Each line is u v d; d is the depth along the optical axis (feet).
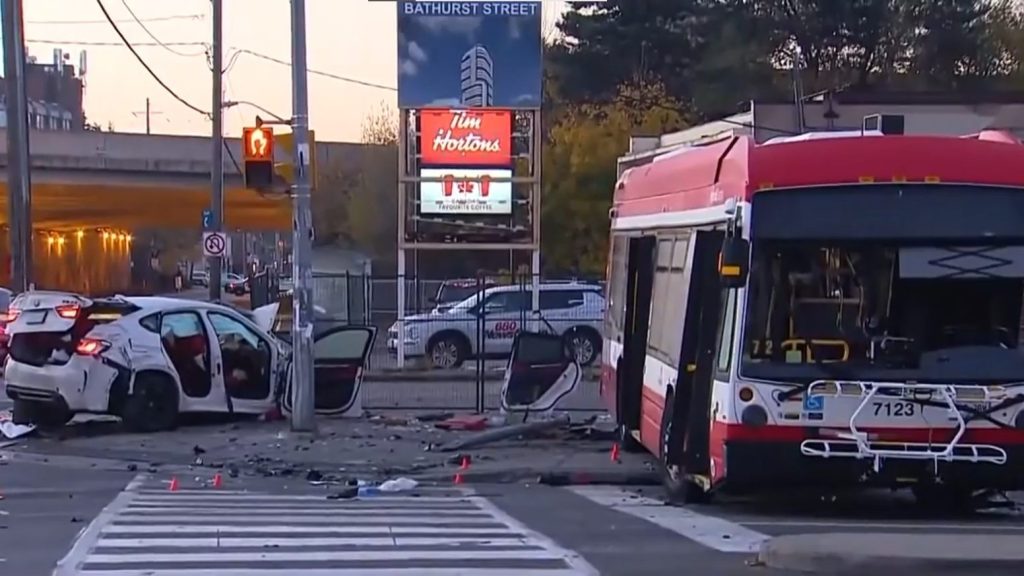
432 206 284.00
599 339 268.21
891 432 101.71
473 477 139.74
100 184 465.88
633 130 453.17
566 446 159.22
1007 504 119.34
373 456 151.02
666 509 116.16
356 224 574.56
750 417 101.96
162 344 168.45
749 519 109.40
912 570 81.61
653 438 129.90
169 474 143.23
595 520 108.37
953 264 103.30
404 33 282.77
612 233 164.25
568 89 505.66
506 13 282.56
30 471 143.64
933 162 104.53
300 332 167.84
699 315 113.50
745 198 103.30
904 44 509.76
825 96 300.81
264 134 165.78
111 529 100.99
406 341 262.67
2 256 492.95
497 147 284.00
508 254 481.87
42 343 165.68
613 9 500.74
